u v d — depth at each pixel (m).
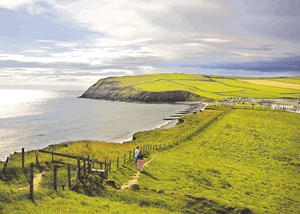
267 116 98.50
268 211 21.72
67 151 34.59
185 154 43.94
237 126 77.88
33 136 80.50
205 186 26.58
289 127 75.94
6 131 89.12
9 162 25.34
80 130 91.88
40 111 164.62
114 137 78.81
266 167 39.72
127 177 24.83
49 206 13.53
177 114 148.88
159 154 42.03
